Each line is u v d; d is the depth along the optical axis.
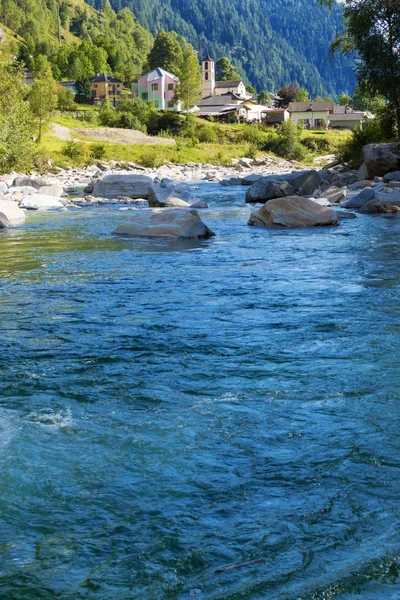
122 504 4.29
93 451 5.06
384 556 3.67
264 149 100.06
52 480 4.59
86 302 10.55
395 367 6.97
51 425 5.59
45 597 3.41
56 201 30.28
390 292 10.65
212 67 166.75
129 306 10.22
